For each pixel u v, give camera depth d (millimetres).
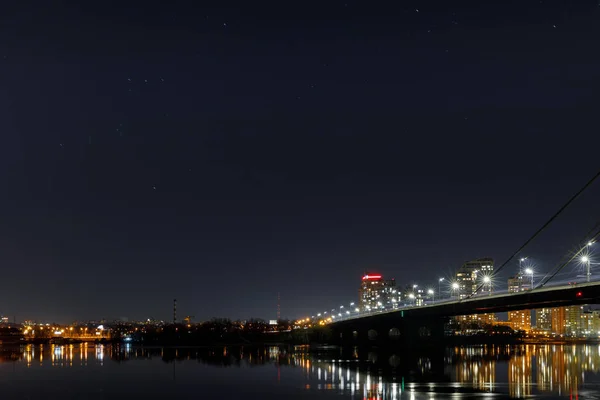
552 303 173500
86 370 198875
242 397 135625
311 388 147000
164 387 153000
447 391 140375
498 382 156625
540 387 146000
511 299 177375
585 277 152875
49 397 139125
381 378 166125
